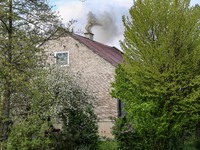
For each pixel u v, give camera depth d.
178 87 15.29
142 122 15.20
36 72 11.67
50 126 13.21
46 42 12.75
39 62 11.98
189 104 15.34
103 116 23.53
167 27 15.88
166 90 15.37
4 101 11.23
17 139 10.67
